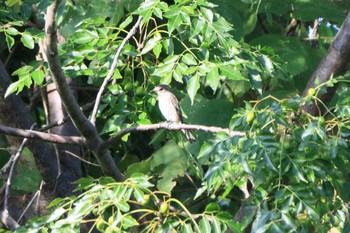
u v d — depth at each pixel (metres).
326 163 9.47
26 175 13.86
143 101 12.05
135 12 10.56
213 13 10.88
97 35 11.73
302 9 15.26
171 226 9.23
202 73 10.34
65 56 11.73
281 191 9.24
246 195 11.88
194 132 14.07
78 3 13.74
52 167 14.08
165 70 10.50
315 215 9.17
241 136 9.57
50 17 9.96
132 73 11.96
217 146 9.57
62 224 9.51
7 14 12.41
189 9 10.53
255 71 11.10
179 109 14.05
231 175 10.02
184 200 16.05
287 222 9.09
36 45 16.83
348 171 10.32
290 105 9.52
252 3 14.33
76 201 10.41
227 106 14.23
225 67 10.38
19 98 13.76
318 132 9.23
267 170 9.62
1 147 15.19
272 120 9.35
